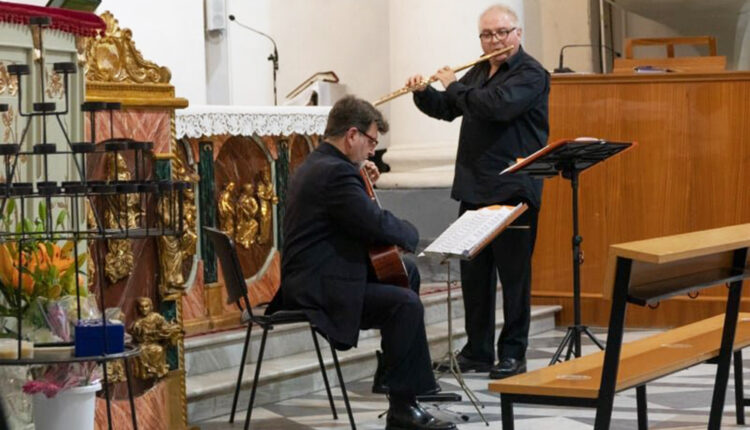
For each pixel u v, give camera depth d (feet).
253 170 27.91
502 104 24.90
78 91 17.51
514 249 25.73
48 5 17.58
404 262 22.89
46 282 15.26
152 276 20.68
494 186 25.57
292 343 26.27
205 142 26.40
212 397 22.95
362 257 21.15
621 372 16.60
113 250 19.74
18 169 16.51
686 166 32.35
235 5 41.75
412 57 35.99
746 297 32.35
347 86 40.75
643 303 15.37
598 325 33.09
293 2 43.50
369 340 28.17
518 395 15.84
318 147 21.86
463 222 20.76
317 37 43.45
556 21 42.88
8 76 16.24
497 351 26.89
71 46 17.31
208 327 26.03
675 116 32.35
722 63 33.68
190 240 25.08
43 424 14.58
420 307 20.83
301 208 21.26
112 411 19.40
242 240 27.50
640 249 15.29
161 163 20.54
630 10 40.40
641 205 32.71
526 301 26.07
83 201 17.66
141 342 20.02
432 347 28.55
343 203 20.86
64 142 17.26
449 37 35.63
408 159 36.06
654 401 23.80
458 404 23.54
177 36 36.65
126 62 20.08
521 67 25.53
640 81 32.48
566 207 33.19
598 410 15.37
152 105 20.26
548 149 21.98
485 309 26.37
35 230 15.93
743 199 32.01
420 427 20.74
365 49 42.91
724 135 32.07
